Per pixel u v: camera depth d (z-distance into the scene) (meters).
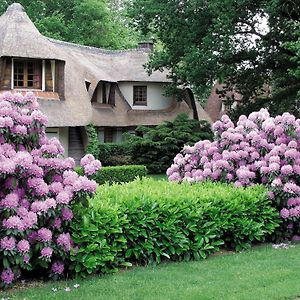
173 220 6.77
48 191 5.62
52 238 5.70
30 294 5.30
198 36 22.67
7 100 6.04
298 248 7.79
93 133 22.19
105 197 6.97
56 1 39.75
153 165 23.36
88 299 5.11
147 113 27.83
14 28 20.89
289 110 22.78
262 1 20.88
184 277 5.99
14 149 5.80
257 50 23.34
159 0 23.16
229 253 7.49
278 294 5.28
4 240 5.19
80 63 24.91
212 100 37.47
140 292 5.35
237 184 8.48
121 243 6.37
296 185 8.19
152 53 26.75
